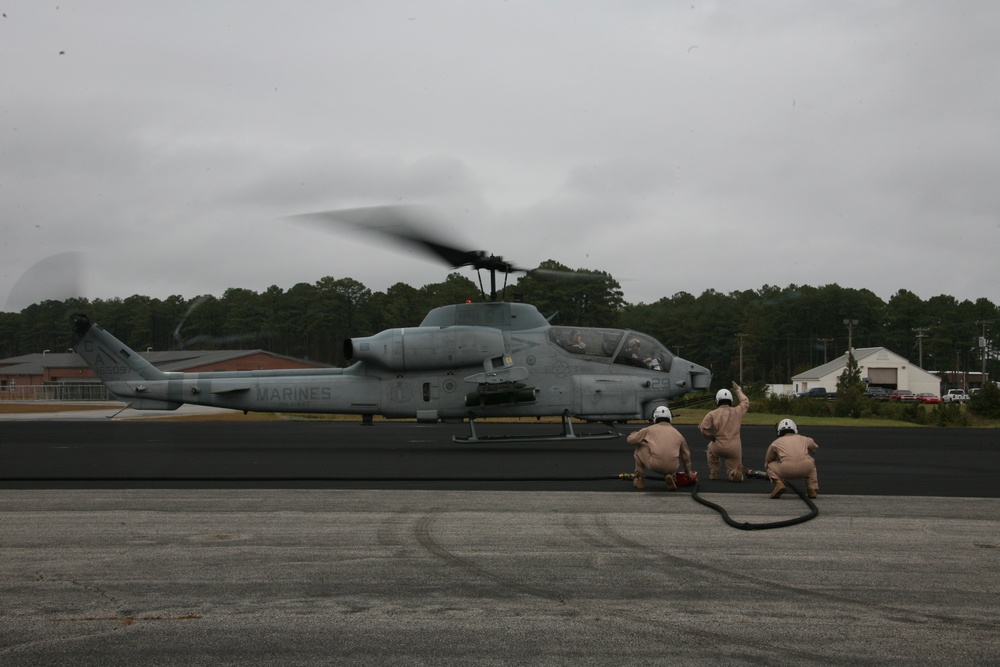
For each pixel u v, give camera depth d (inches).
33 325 3356.3
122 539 323.6
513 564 286.7
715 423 491.2
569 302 1946.4
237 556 296.8
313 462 603.2
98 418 1476.4
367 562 289.0
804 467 415.5
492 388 702.5
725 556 298.5
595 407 715.4
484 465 580.1
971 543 320.2
